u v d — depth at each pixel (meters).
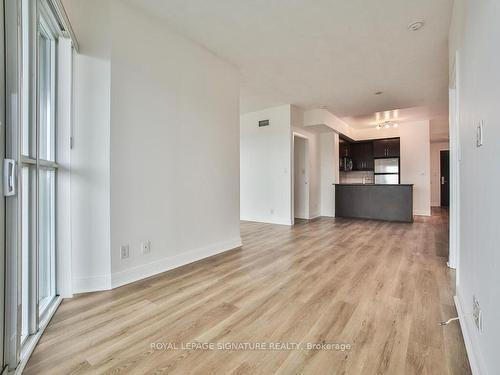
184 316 1.86
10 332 1.26
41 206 2.08
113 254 2.35
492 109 1.12
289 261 3.14
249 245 3.94
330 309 1.96
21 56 1.32
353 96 5.12
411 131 7.43
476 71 1.42
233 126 3.79
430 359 1.40
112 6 2.34
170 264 2.85
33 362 1.38
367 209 6.61
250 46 3.25
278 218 5.86
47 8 1.78
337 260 3.17
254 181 6.25
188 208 3.09
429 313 1.89
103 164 2.30
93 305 2.02
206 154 3.33
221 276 2.65
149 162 2.65
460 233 2.00
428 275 2.64
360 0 2.42
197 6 2.50
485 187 1.23
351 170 8.48
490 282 1.12
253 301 2.09
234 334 1.64
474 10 1.46
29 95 1.61
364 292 2.25
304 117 6.29
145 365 1.36
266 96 5.13
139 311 1.93
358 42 3.15
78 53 2.24
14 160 1.27
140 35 2.56
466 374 1.29
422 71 3.96
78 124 2.24
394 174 7.73
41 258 2.08
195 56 3.16
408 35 2.98
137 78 2.54
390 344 1.53
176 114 2.93
